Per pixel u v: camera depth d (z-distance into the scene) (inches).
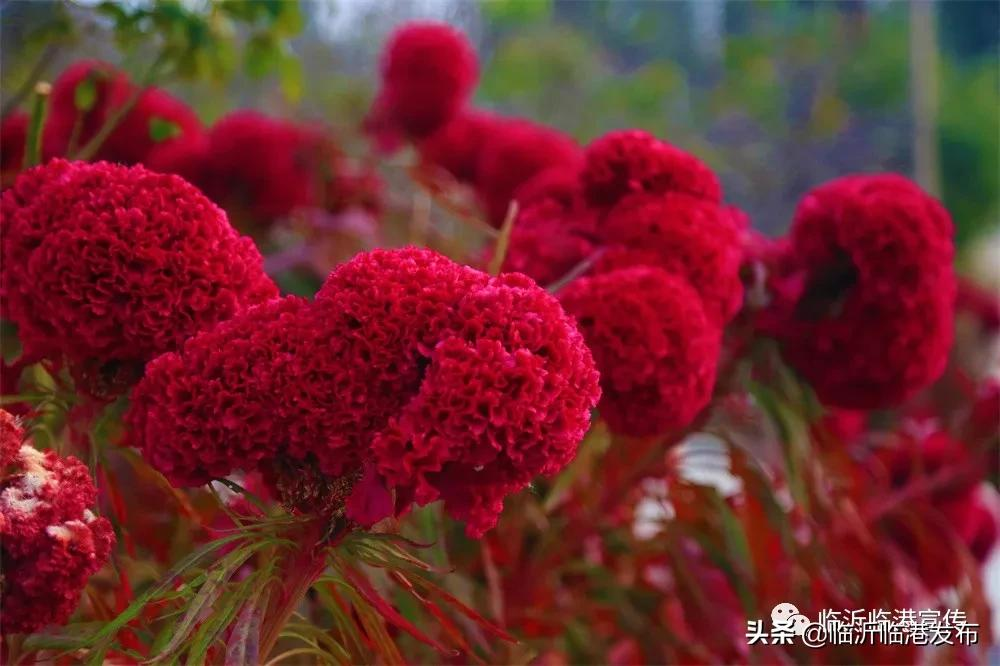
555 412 23.8
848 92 120.3
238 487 26.9
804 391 45.3
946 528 55.1
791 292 43.3
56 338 29.1
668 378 34.3
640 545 50.0
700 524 49.3
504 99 112.9
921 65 117.7
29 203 29.6
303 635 30.9
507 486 24.5
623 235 37.4
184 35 45.8
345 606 31.1
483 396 23.1
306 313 25.8
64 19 46.9
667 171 39.5
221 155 60.6
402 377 24.7
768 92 119.5
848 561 49.8
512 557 46.1
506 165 58.6
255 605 25.6
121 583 31.4
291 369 24.6
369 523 24.6
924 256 40.8
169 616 27.7
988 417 58.9
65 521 24.3
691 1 123.0
